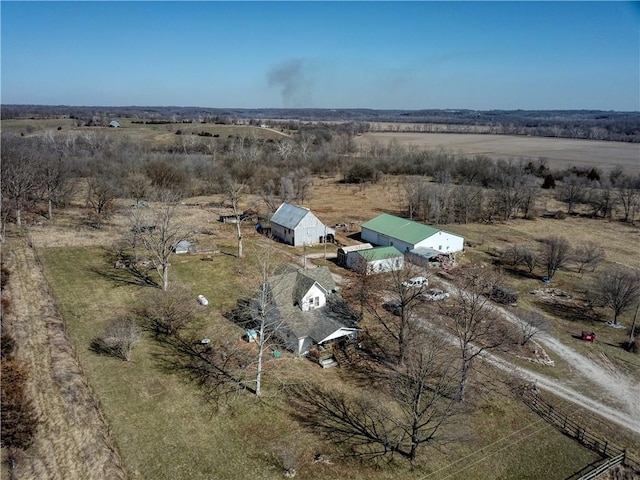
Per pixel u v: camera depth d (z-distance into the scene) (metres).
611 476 30.55
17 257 58.06
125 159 112.75
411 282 45.94
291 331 41.69
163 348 41.47
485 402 36.97
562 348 45.81
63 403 32.69
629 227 91.62
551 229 89.25
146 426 32.03
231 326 45.97
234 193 83.19
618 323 51.44
